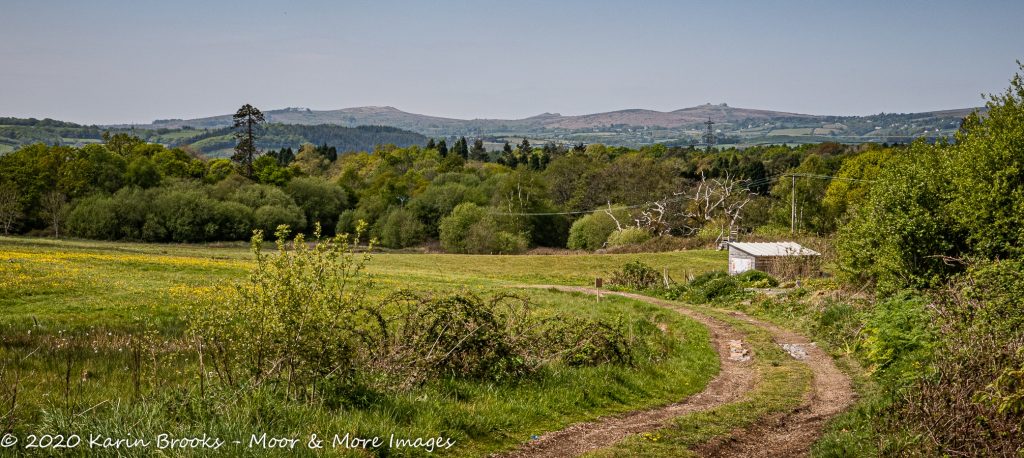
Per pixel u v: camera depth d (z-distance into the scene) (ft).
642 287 163.43
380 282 147.33
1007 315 36.01
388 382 38.04
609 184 370.94
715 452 34.73
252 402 30.96
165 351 51.13
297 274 33.86
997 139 94.68
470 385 42.29
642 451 33.24
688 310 116.88
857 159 287.69
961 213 90.22
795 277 148.87
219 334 34.53
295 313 33.17
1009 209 87.40
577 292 151.43
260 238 34.53
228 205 329.31
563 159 401.29
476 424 34.68
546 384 45.42
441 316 45.34
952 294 41.88
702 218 308.81
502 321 53.67
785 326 94.12
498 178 400.47
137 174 355.56
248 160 464.24
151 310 84.74
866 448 33.63
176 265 146.72
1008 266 40.78
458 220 312.29
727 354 73.41
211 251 246.06
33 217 322.34
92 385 38.83
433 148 617.62
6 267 115.34
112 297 94.07
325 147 644.69
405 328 44.73
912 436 32.19
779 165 431.84
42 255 145.28
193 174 417.69
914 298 63.52
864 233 101.65
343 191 400.88
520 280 192.34
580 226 325.01
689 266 217.36
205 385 33.91
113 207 308.19
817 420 43.19
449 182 387.75
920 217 90.99
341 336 36.42
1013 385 30.58
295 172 468.34
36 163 334.03
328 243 36.01
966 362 33.37
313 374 34.35
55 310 81.71
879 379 53.72
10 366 44.32
